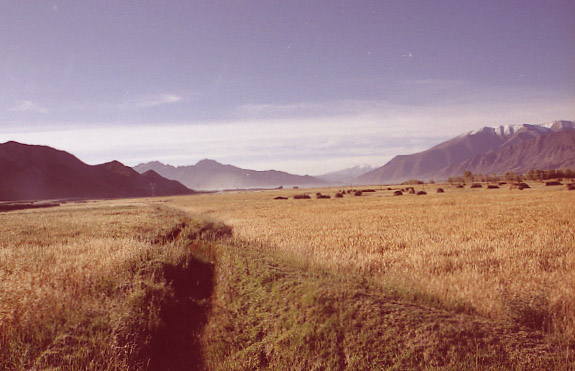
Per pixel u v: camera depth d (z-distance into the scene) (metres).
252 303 9.26
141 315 8.09
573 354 6.11
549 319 7.42
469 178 173.25
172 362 7.06
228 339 7.71
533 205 37.84
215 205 71.75
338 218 31.08
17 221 37.09
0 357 6.27
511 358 6.03
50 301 8.19
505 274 10.39
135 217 40.59
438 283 9.44
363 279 10.66
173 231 27.00
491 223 23.42
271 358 6.88
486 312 7.91
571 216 25.66
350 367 6.23
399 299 8.85
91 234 23.50
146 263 12.57
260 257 13.77
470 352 6.26
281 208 51.06
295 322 7.71
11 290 8.79
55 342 6.73
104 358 6.42
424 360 6.19
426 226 22.88
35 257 13.58
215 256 15.86
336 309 7.83
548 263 11.93
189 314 9.45
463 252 13.80
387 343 6.67
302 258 13.22
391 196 81.69
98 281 10.23
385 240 17.41
